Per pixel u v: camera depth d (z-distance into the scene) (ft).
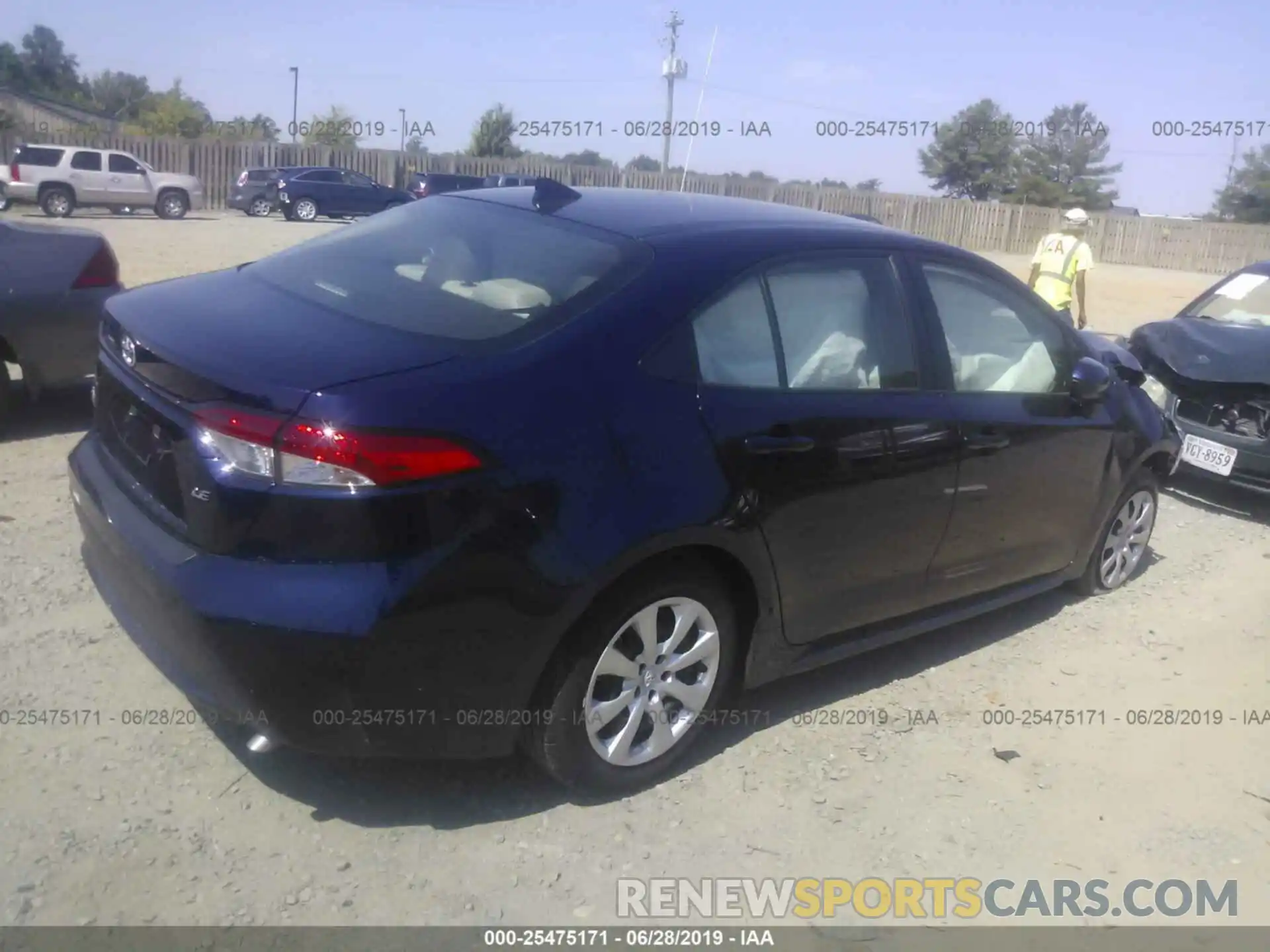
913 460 13.69
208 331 11.26
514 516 10.30
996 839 12.15
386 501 9.78
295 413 9.83
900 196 116.16
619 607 11.25
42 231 21.70
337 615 9.71
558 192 14.14
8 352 21.52
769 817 12.07
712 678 12.50
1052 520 16.49
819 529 12.82
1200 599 19.25
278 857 10.66
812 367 12.98
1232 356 23.80
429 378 10.33
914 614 14.99
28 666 13.34
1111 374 17.15
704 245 12.59
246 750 12.18
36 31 289.74
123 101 271.69
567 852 11.17
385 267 12.94
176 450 10.52
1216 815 12.94
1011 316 15.79
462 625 10.19
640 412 11.22
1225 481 23.49
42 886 9.96
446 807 11.64
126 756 11.88
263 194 103.86
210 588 9.95
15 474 19.61
